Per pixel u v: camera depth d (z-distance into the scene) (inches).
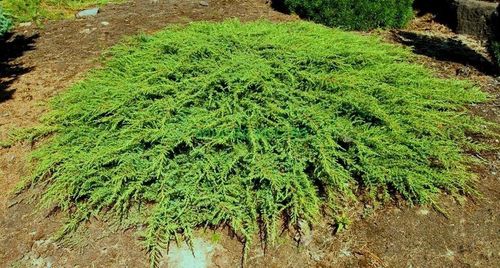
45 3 279.3
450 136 144.6
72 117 146.5
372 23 236.7
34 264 109.9
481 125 148.6
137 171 120.7
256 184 120.0
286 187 113.4
